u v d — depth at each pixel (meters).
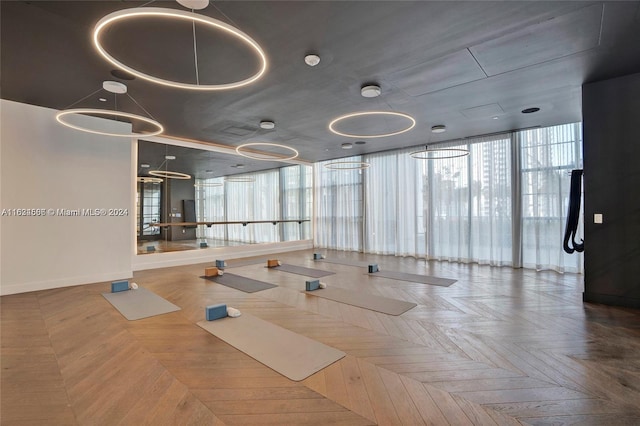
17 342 2.89
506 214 6.50
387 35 2.92
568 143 5.83
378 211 8.66
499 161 6.58
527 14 2.61
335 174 9.82
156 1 2.43
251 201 8.99
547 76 3.82
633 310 3.70
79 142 5.18
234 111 5.07
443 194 7.40
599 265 3.98
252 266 6.81
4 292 4.49
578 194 4.57
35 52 3.18
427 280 5.30
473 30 2.84
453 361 2.51
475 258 6.98
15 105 4.59
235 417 1.84
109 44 3.04
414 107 4.93
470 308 3.82
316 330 3.16
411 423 1.79
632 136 3.77
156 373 2.34
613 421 1.80
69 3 2.43
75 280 5.11
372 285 5.00
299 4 2.46
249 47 3.10
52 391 2.11
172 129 6.14
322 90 4.22
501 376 2.29
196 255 7.41
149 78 2.86
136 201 6.46
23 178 4.66
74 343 2.86
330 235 9.95
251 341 2.89
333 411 1.90
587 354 2.62
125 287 4.74
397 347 2.77
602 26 2.78
